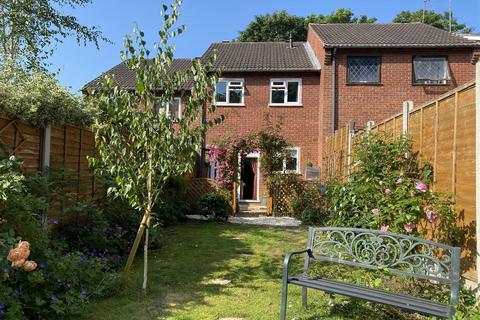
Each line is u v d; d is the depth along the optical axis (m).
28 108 5.47
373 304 4.29
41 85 5.95
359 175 5.97
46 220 5.40
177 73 5.18
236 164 14.59
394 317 4.07
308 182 14.32
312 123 17.52
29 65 10.89
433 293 4.21
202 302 4.69
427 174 5.05
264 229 10.81
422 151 5.38
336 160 11.93
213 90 5.07
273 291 5.14
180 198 12.95
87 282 4.69
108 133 5.18
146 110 5.02
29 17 10.99
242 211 15.42
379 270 4.38
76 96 6.86
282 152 14.77
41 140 6.16
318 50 17.64
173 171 5.18
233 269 6.33
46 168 6.13
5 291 3.51
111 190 5.21
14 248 3.58
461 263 4.20
